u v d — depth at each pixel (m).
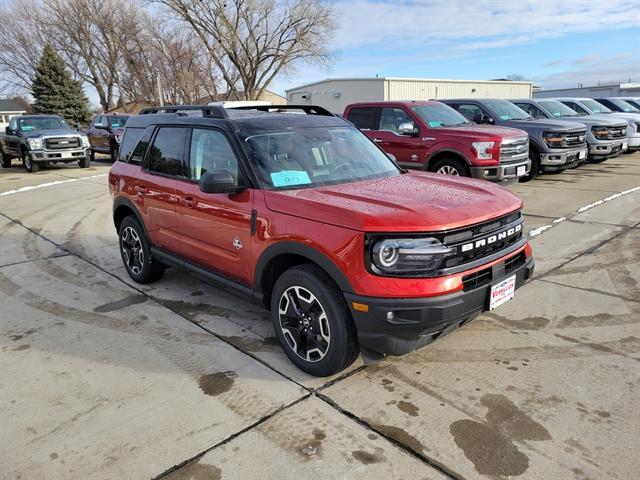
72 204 10.09
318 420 2.83
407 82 30.73
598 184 10.06
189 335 3.93
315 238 2.97
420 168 9.00
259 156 3.56
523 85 38.31
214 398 3.07
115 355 3.65
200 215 3.88
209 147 3.88
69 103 49.19
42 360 3.60
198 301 4.64
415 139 8.97
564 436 2.63
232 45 38.50
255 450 2.60
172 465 2.51
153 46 43.22
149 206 4.59
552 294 4.54
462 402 2.96
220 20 37.88
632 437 2.61
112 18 47.75
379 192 3.29
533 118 11.20
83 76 54.09
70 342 3.87
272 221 3.23
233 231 3.56
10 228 8.03
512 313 4.16
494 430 2.70
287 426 2.78
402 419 2.82
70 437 2.74
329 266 2.92
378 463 2.48
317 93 33.19
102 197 10.84
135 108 53.34
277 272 3.46
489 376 3.23
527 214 7.66
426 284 2.75
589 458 2.47
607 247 5.86
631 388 3.05
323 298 3.02
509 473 2.39
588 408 2.86
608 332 3.79
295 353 3.34
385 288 2.75
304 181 3.54
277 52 39.69
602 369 3.27
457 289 2.82
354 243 2.80
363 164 3.96
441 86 32.34
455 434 2.68
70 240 7.14
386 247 2.74
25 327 4.17
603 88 34.84
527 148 8.86
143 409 2.98
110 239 7.15
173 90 43.62
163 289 4.98
